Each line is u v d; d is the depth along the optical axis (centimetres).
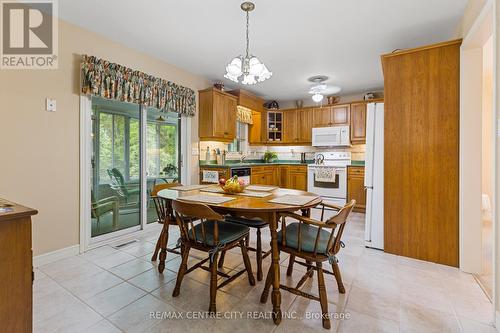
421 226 254
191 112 396
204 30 268
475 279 214
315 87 453
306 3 220
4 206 106
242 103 495
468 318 164
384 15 238
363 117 502
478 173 225
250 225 216
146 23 254
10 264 97
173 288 198
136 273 222
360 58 344
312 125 559
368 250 281
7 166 215
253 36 282
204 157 443
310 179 537
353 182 485
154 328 153
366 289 198
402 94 260
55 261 245
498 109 155
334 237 182
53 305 175
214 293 168
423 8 226
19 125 221
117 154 311
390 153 267
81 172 265
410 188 258
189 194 218
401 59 259
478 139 224
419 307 175
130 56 311
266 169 528
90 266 235
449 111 239
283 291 196
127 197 325
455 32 266
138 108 331
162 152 369
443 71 240
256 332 150
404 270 231
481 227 223
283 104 614
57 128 246
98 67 265
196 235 185
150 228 348
